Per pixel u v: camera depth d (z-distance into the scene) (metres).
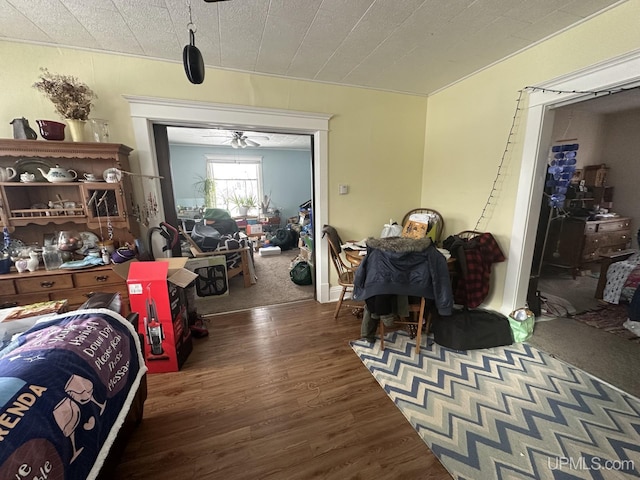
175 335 1.83
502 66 2.18
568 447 1.26
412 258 1.80
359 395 1.62
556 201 2.32
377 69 2.36
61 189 2.10
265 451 1.28
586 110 3.69
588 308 2.63
